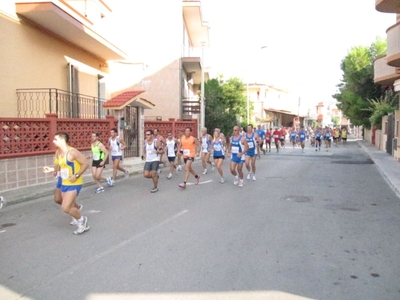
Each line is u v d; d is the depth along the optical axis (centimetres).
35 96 1346
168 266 515
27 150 1077
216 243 615
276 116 6594
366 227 717
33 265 523
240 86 3931
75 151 660
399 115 1880
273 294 433
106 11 1961
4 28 1205
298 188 1155
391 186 1186
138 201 964
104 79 1988
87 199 998
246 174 1484
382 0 1199
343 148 3341
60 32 1447
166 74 2573
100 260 540
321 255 561
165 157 1833
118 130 1579
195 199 985
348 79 3550
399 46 1330
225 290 443
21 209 880
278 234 667
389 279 476
